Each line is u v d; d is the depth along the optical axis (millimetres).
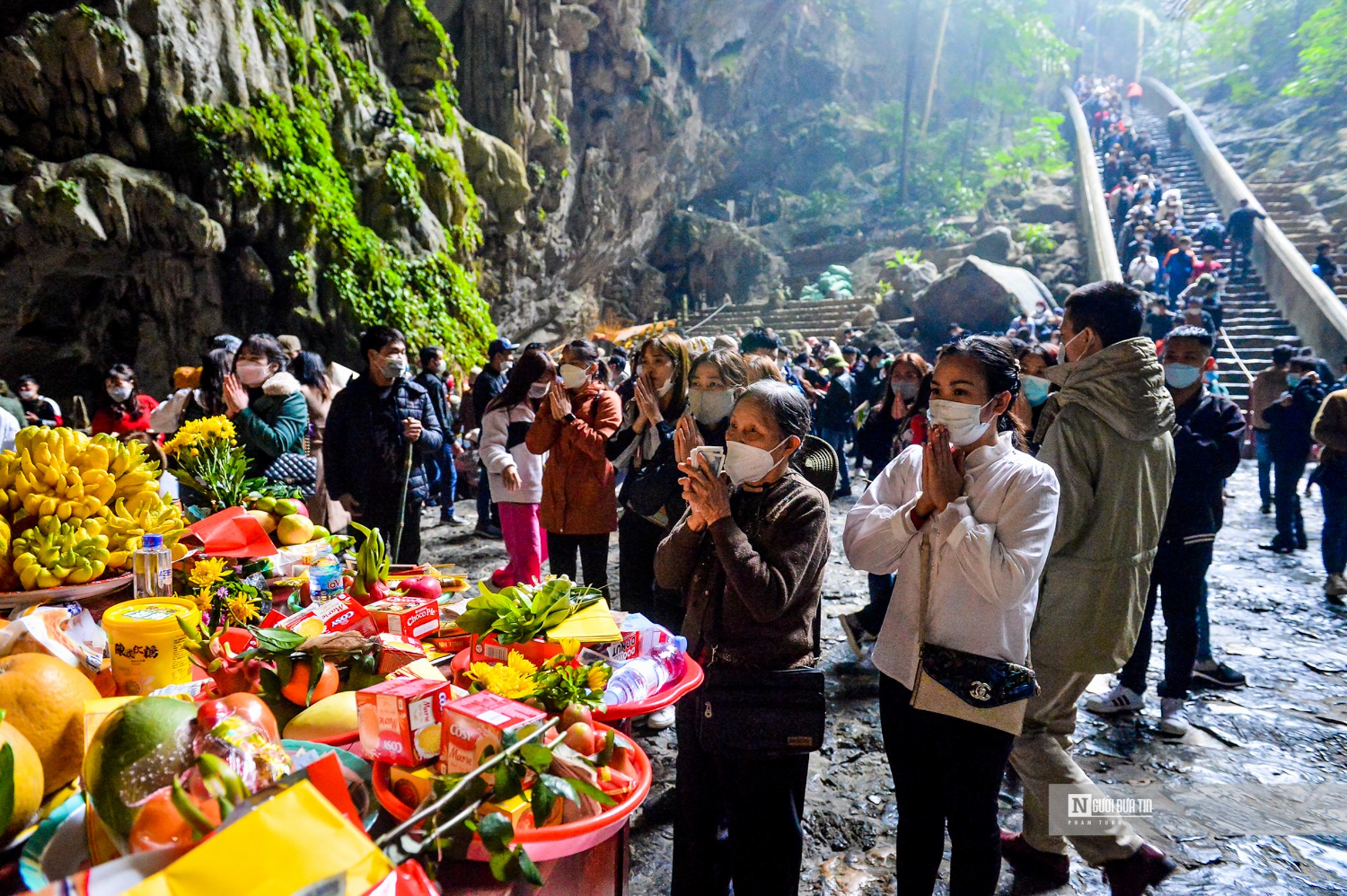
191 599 1611
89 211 8453
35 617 1447
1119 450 2477
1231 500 9016
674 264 25594
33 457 1833
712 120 25078
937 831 2105
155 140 9070
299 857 739
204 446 2516
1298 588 5887
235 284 9648
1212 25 33031
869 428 5320
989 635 1955
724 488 1880
